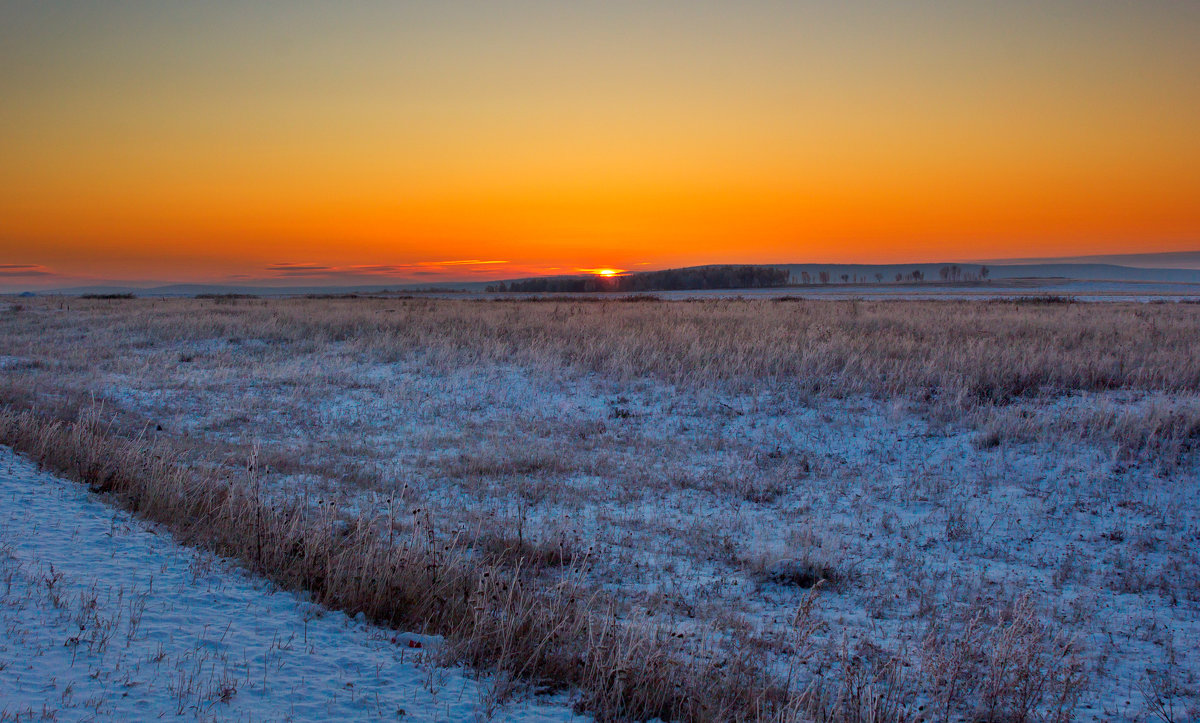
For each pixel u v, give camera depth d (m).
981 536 8.95
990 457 11.59
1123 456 10.91
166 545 6.97
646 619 5.85
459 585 6.36
